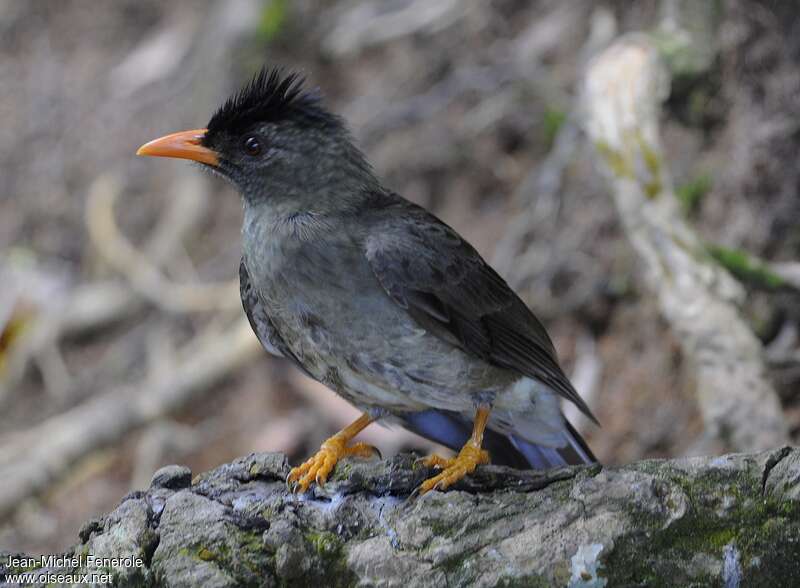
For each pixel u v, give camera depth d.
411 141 15.83
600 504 6.89
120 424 14.79
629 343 13.38
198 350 15.51
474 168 15.38
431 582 6.84
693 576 6.73
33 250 17.48
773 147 12.20
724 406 10.28
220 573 6.89
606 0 15.02
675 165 13.69
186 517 7.22
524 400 9.44
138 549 7.12
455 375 8.98
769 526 6.76
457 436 9.79
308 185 8.96
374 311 8.71
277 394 14.73
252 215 9.16
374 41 16.98
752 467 6.90
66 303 16.64
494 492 7.33
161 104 18.25
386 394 9.08
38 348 16.28
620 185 11.52
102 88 19.02
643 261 11.55
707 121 13.44
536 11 16.31
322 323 8.82
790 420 11.70
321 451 8.40
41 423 15.68
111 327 16.44
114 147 18.11
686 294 10.80
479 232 14.93
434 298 8.80
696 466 6.98
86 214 17.69
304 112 9.19
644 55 12.55
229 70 17.25
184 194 16.97
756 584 6.74
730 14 12.61
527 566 6.78
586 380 13.32
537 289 14.02
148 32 19.69
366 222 8.98
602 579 6.73
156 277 16.44
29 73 19.67
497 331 9.23
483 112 15.60
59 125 18.72
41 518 14.36
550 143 15.02
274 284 8.87
